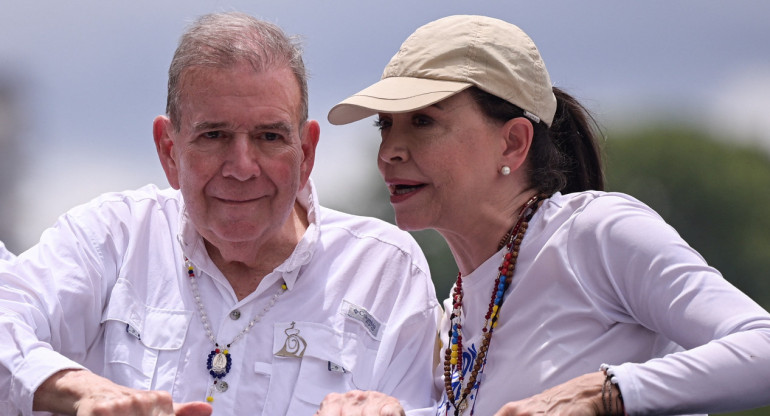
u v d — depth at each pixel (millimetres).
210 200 4637
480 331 4543
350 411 4258
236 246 4742
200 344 4762
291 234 4992
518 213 4520
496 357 4422
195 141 4582
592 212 4266
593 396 3832
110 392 4145
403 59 4551
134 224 4930
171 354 4730
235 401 4688
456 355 4648
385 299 5000
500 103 4445
